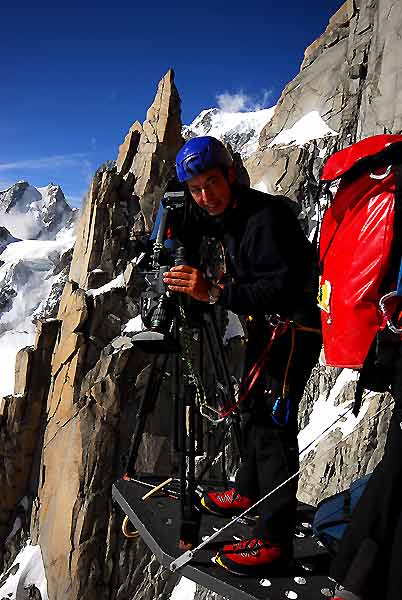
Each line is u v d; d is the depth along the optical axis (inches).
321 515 112.6
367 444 633.6
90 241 1026.7
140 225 1044.5
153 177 1072.8
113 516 843.4
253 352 120.1
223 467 143.4
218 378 136.6
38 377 982.4
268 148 1155.3
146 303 124.0
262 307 108.6
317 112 1128.8
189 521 113.3
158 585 818.2
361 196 85.6
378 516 86.0
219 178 110.8
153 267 126.1
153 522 125.0
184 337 124.0
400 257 82.3
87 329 930.7
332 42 1147.3
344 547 88.5
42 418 977.5
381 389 92.4
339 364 88.6
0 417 954.7
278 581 105.3
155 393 147.6
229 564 106.3
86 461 853.2
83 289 976.9
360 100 1012.5
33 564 864.3
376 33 864.3
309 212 1020.5
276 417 113.8
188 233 122.7
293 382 114.7
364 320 84.0
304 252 113.6
